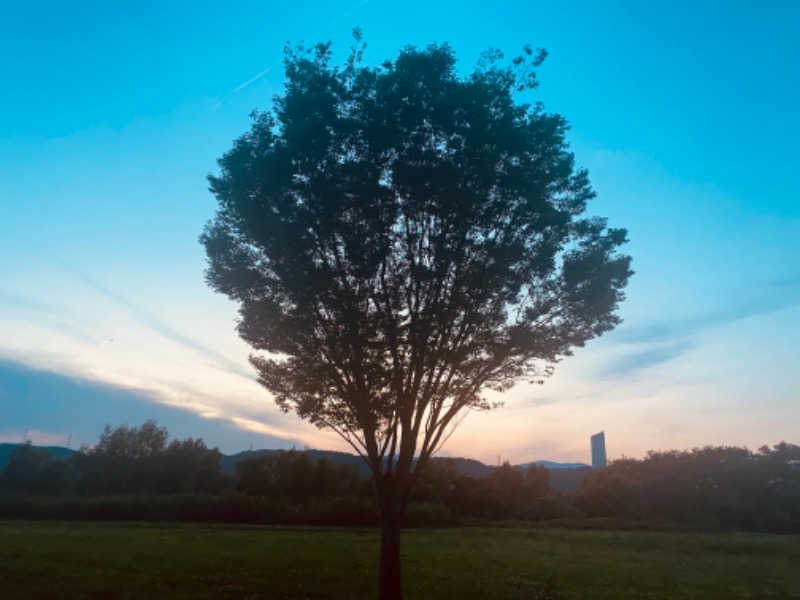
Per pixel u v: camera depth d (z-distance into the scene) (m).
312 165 17.83
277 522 60.81
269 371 21.81
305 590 23.66
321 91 18.72
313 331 18.92
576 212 19.97
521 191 18.27
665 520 75.94
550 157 19.14
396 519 19.83
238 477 82.50
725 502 77.56
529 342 19.78
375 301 18.62
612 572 33.53
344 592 23.58
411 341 18.39
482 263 18.58
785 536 65.75
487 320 18.92
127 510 59.31
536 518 79.00
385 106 18.09
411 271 18.59
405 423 19.83
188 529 50.50
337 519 61.62
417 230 18.75
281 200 18.14
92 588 22.84
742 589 29.34
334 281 18.41
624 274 19.91
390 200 17.86
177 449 83.69
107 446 83.94
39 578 24.83
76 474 81.75
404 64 18.45
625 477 82.81
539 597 22.97
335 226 17.83
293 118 18.70
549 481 93.31
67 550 33.31
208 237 19.59
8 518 56.78
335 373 19.52
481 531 60.03
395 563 19.48
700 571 35.72
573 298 19.55
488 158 17.92
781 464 81.38
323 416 20.84
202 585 24.11
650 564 38.34
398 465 19.94
